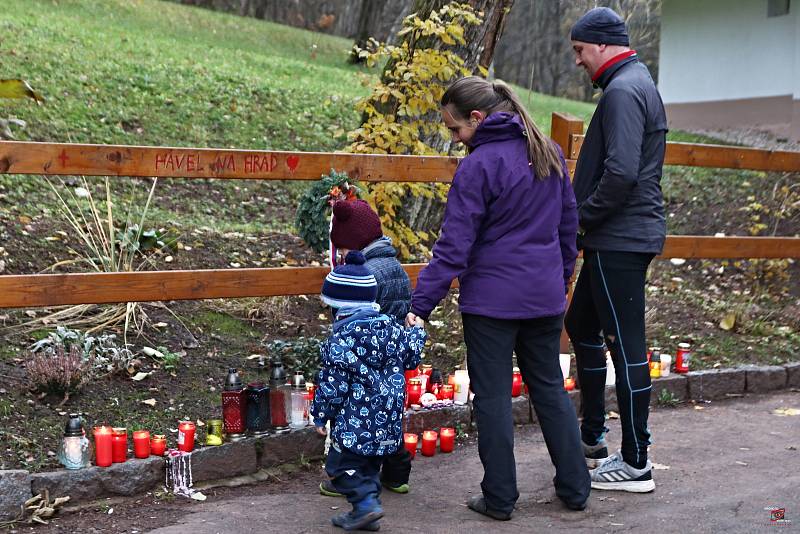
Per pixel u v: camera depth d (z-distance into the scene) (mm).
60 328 5105
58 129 8977
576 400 5684
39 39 12273
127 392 4840
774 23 14828
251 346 5664
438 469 4691
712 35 15930
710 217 10438
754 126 15266
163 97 10867
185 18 20438
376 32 20000
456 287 6336
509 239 3816
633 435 4258
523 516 3990
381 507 3783
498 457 3904
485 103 3855
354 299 3697
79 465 4004
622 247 4168
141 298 4625
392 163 5324
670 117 16938
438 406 5195
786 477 4539
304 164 5047
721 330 7223
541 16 29656
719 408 5891
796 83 14430
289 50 20188
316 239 5070
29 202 7113
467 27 7312
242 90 12125
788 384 6477
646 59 19984
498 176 3756
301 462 4617
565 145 5766
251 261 6898
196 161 4719
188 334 5637
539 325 3957
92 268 6129
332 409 3699
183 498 4137
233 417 4449
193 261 6625
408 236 6680
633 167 3986
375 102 7191
